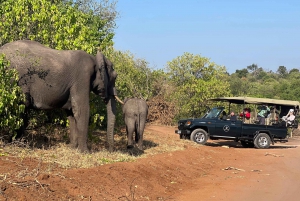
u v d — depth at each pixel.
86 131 11.15
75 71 10.91
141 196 8.90
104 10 24.41
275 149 19.34
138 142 13.66
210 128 19.30
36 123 12.31
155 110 28.61
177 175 11.42
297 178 11.88
